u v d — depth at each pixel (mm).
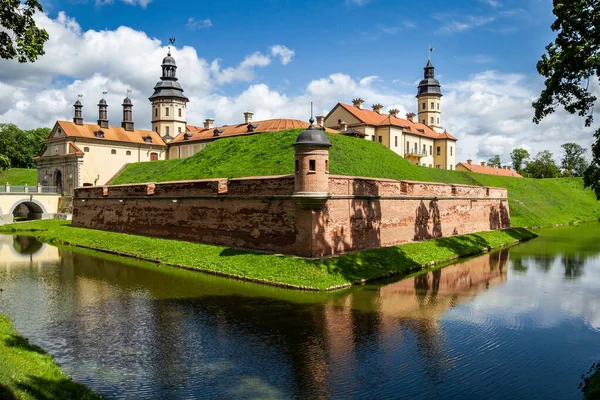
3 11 13398
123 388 10844
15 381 9523
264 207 24875
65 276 23562
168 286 21094
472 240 35344
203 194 28922
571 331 15281
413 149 80875
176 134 81500
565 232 48000
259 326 15219
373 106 84125
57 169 64062
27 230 48219
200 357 12633
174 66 82375
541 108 20094
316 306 17625
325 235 23125
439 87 95688
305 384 11031
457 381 11383
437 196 33312
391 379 11383
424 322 15922
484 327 15531
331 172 35344
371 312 16938
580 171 122500
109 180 59312
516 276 24188
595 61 17047
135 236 34156
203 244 28422
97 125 67312
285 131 41250
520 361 12727
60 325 15430
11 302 18391
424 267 26547
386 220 27859
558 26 18516
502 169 106688
